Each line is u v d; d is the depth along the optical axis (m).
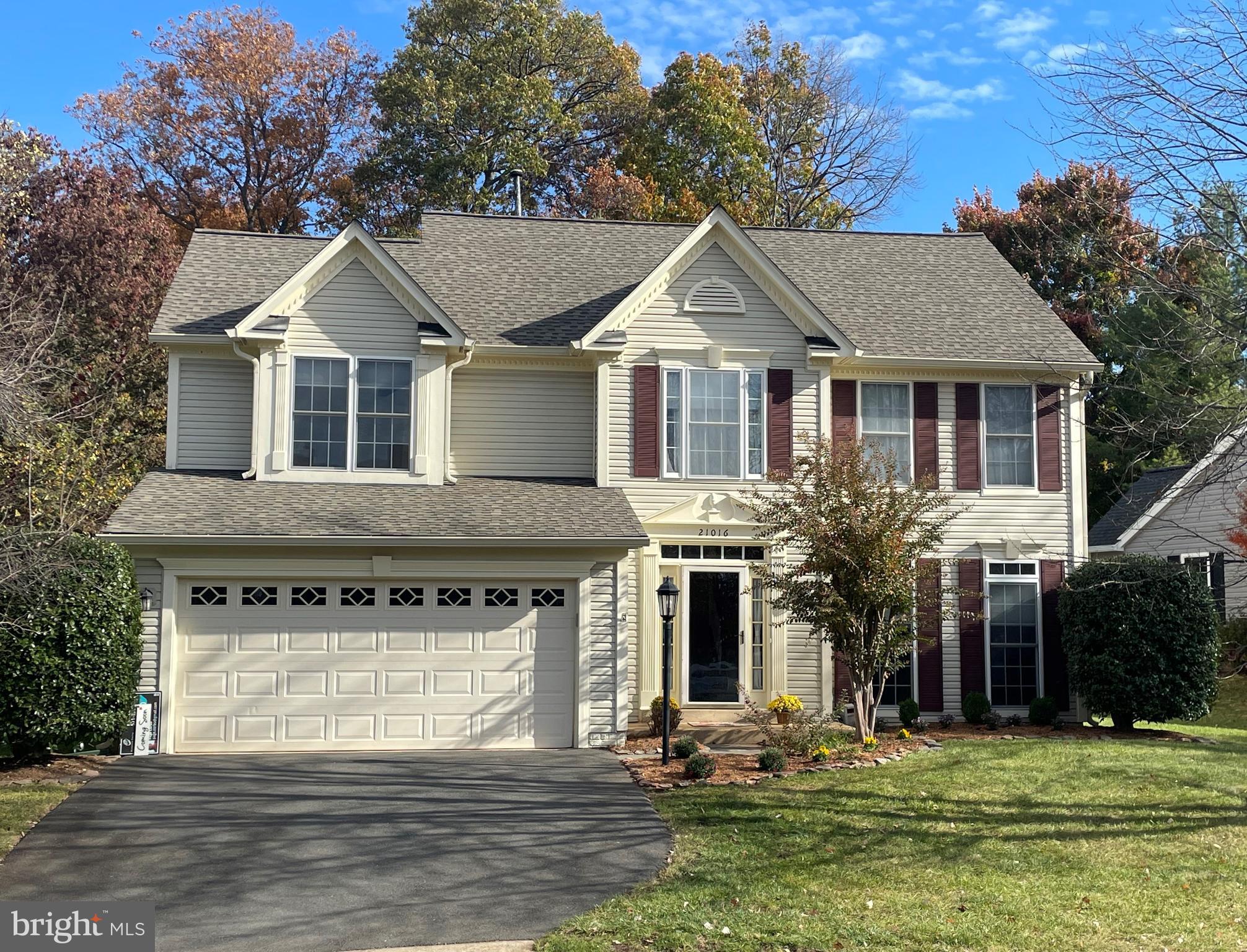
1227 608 25.78
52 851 11.15
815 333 19.78
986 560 20.27
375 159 39.97
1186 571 18.89
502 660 17.11
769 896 9.80
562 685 17.19
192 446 18.84
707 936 8.82
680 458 19.33
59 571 14.73
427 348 18.70
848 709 19.20
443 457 18.72
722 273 19.75
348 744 16.64
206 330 18.83
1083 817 12.19
